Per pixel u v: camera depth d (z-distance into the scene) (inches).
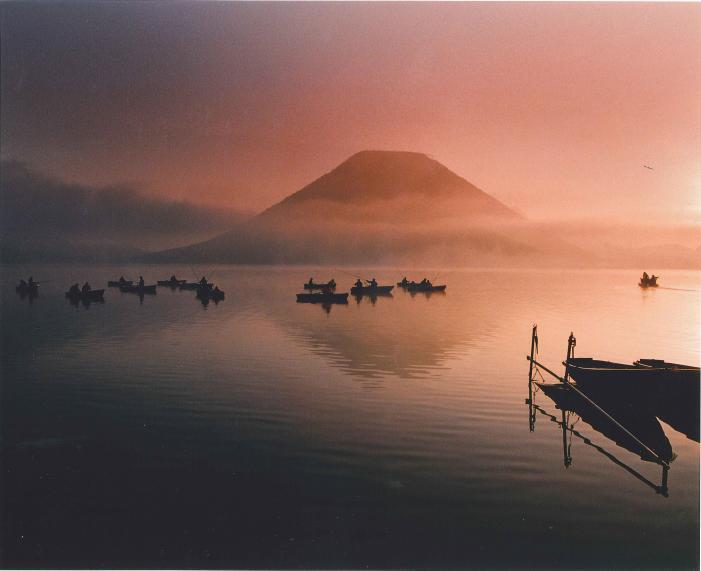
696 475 496.7
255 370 860.6
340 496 446.3
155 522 411.5
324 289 2758.4
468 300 2194.9
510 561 368.5
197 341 1131.9
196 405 672.4
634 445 565.6
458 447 544.1
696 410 636.7
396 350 1032.2
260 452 528.4
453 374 837.2
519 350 1037.8
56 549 379.2
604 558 373.1
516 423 618.2
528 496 449.1
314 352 1013.2
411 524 407.8
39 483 469.7
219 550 378.3
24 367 880.9
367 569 360.2
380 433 577.9
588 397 693.3
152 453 528.4
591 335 1234.6
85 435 575.2
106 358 955.3
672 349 1070.4
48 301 2053.4
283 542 387.2
